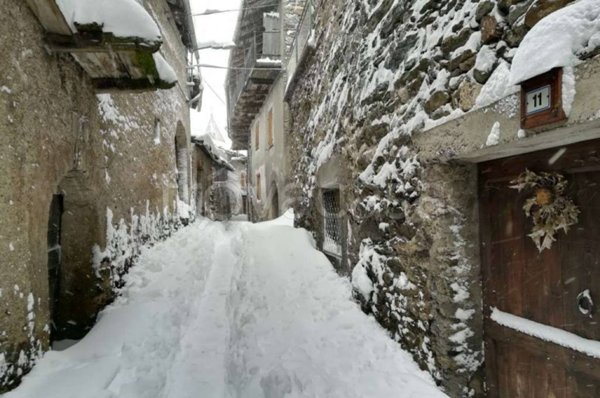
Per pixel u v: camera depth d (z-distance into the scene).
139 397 2.05
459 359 1.84
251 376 2.41
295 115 6.95
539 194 1.51
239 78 11.71
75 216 2.93
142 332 2.78
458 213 1.89
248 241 5.76
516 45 1.42
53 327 2.89
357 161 3.19
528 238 1.61
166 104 5.95
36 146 2.05
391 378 2.08
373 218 2.84
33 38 2.02
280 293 3.68
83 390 1.91
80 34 2.15
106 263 3.14
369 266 2.92
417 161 2.13
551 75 1.19
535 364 1.57
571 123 1.14
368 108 2.93
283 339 2.82
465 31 1.72
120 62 2.56
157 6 5.69
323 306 3.22
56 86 2.30
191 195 8.83
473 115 1.62
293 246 5.03
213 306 3.82
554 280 1.48
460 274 1.87
